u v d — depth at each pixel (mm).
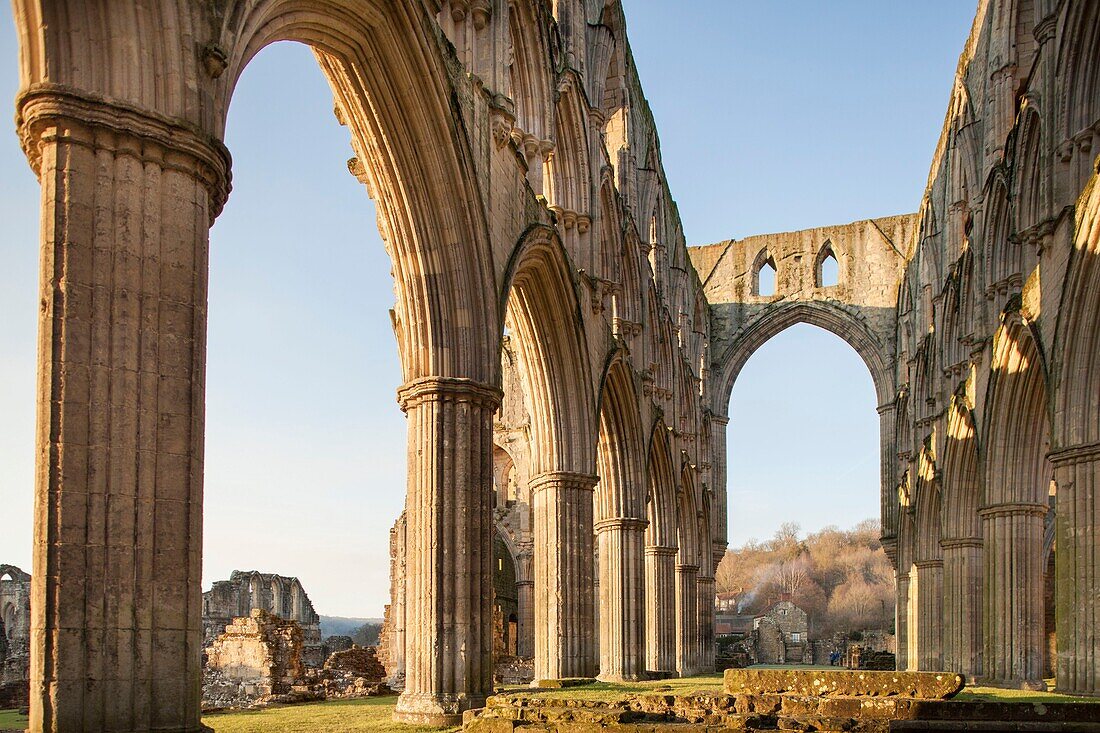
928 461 46375
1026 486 32375
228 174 12352
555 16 30188
